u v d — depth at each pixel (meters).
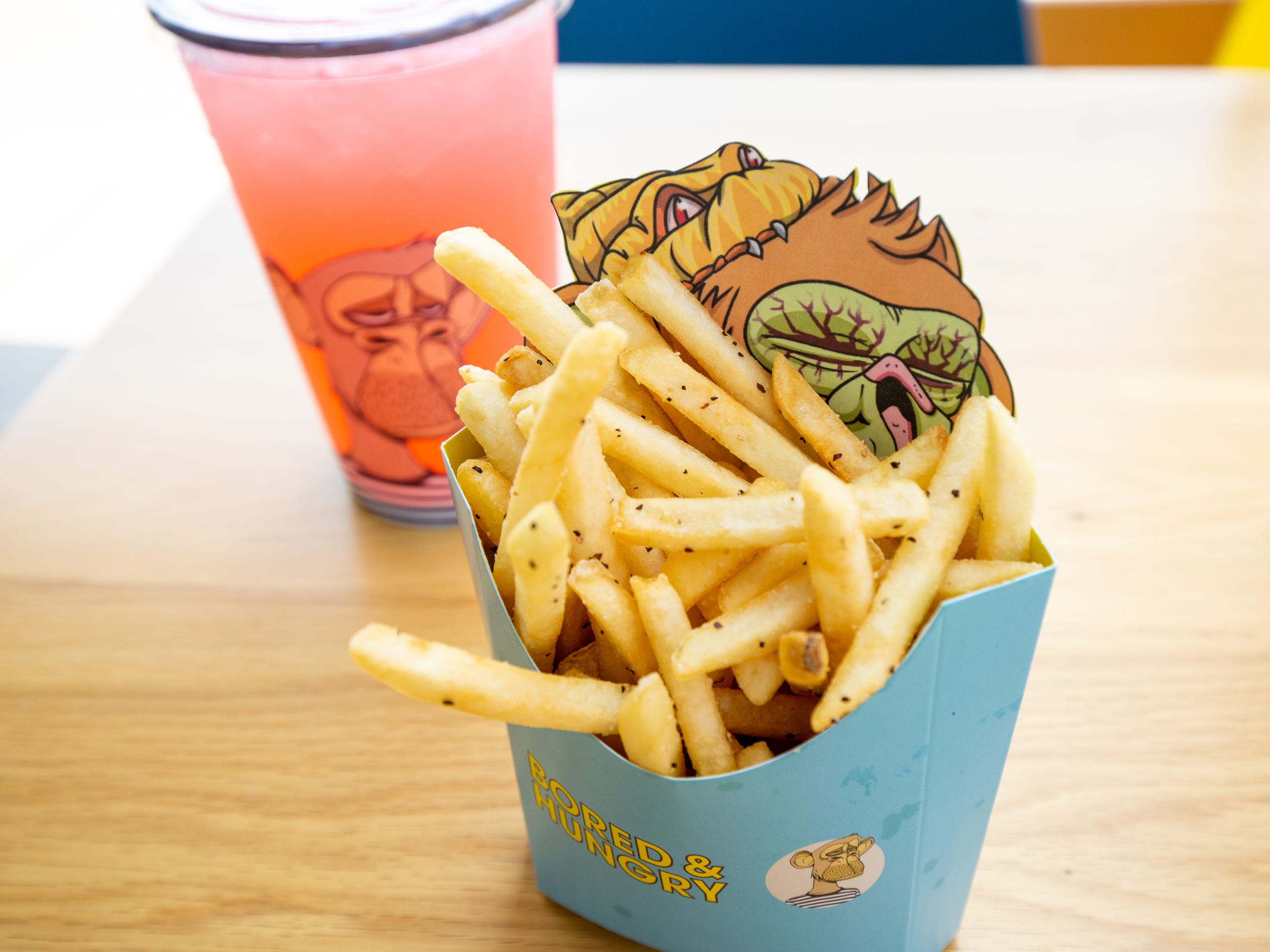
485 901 0.21
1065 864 0.21
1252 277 0.35
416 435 0.28
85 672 0.26
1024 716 0.24
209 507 0.31
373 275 0.25
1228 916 0.20
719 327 0.19
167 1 0.24
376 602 0.28
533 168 0.26
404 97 0.23
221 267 0.41
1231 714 0.24
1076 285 0.35
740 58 0.53
